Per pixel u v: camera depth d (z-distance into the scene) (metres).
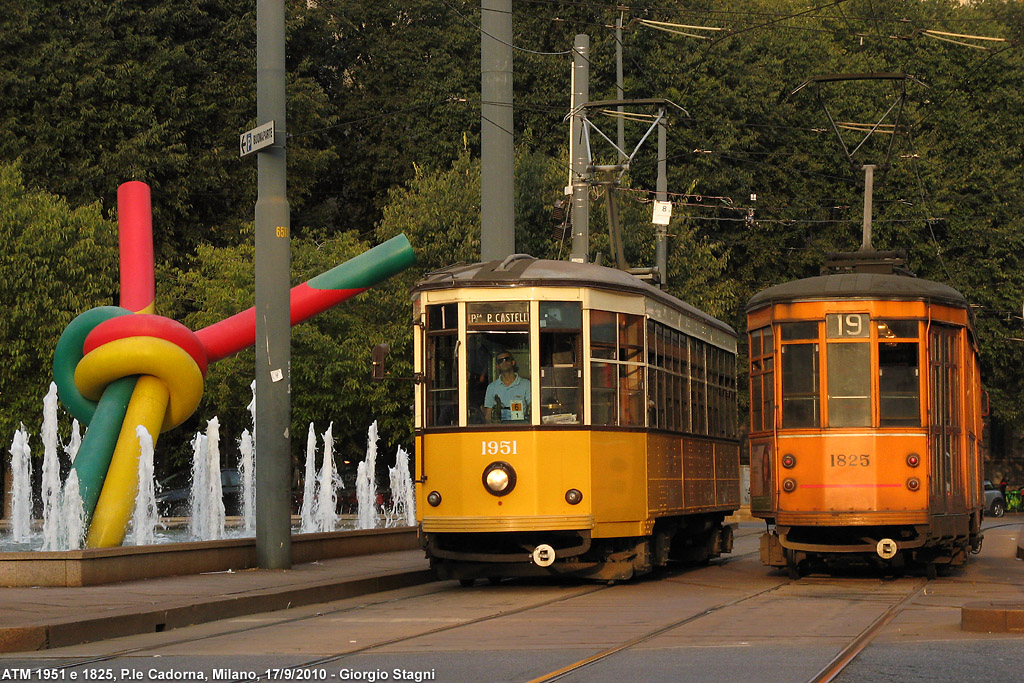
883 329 38.62
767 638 25.39
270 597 32.41
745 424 105.12
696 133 102.12
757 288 107.12
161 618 28.41
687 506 43.94
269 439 41.03
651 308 40.53
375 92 114.12
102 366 43.19
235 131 100.50
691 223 102.12
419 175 83.94
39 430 75.00
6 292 73.44
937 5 113.25
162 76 96.06
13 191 75.88
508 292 36.88
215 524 50.81
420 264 80.19
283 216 41.91
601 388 37.47
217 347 48.22
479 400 36.75
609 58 100.19
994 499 105.69
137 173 92.12
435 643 25.23
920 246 106.31
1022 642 24.19
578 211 59.12
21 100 90.88
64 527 43.16
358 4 113.19
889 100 106.31
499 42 57.75
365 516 65.62
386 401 79.56
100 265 77.19
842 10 113.75
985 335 108.38
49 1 93.75
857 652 23.03
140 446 42.75
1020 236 106.69
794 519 38.66
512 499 36.06
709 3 107.56
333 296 50.28
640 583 40.25
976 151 109.06
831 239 106.62
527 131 88.25
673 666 21.59
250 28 100.31
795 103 107.50
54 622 25.75
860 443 38.28
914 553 39.47
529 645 24.78
